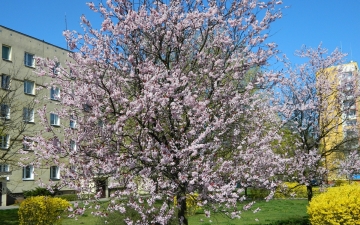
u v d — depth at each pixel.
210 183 5.61
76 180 5.68
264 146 6.87
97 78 5.84
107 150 5.59
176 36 6.45
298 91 12.48
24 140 6.40
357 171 12.96
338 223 8.10
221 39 6.71
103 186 5.93
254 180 6.70
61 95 6.38
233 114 6.46
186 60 6.96
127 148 5.73
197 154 5.92
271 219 13.37
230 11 7.04
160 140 6.01
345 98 12.96
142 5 6.38
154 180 5.77
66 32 6.14
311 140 12.56
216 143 6.04
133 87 6.29
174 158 5.68
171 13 6.61
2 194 22.14
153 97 5.26
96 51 6.14
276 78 6.92
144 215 5.46
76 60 6.24
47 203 10.79
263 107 8.06
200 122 5.80
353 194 8.36
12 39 23.12
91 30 6.37
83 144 6.02
